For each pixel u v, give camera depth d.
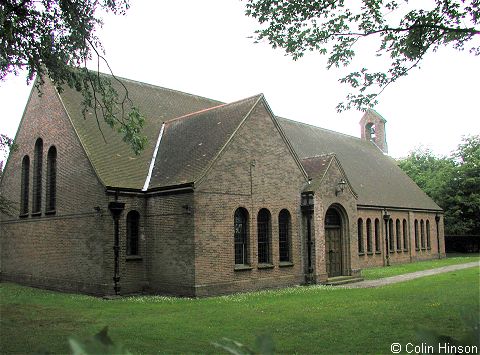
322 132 36.50
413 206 36.53
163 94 26.02
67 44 12.41
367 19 11.47
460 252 47.66
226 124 20.16
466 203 44.16
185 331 11.19
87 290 18.73
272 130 20.98
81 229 19.27
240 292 18.75
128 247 18.92
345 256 23.69
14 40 11.73
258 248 20.03
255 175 19.97
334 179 23.33
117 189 18.42
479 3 10.64
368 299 15.79
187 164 19.19
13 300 17.22
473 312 2.15
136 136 13.08
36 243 22.09
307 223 21.89
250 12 11.83
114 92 13.19
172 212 18.36
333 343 9.69
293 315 13.00
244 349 2.08
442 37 11.48
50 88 21.89
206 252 17.75
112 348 1.61
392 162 43.06
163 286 18.45
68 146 20.33
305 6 11.48
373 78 12.20
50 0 11.78
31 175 22.95
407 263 34.44
